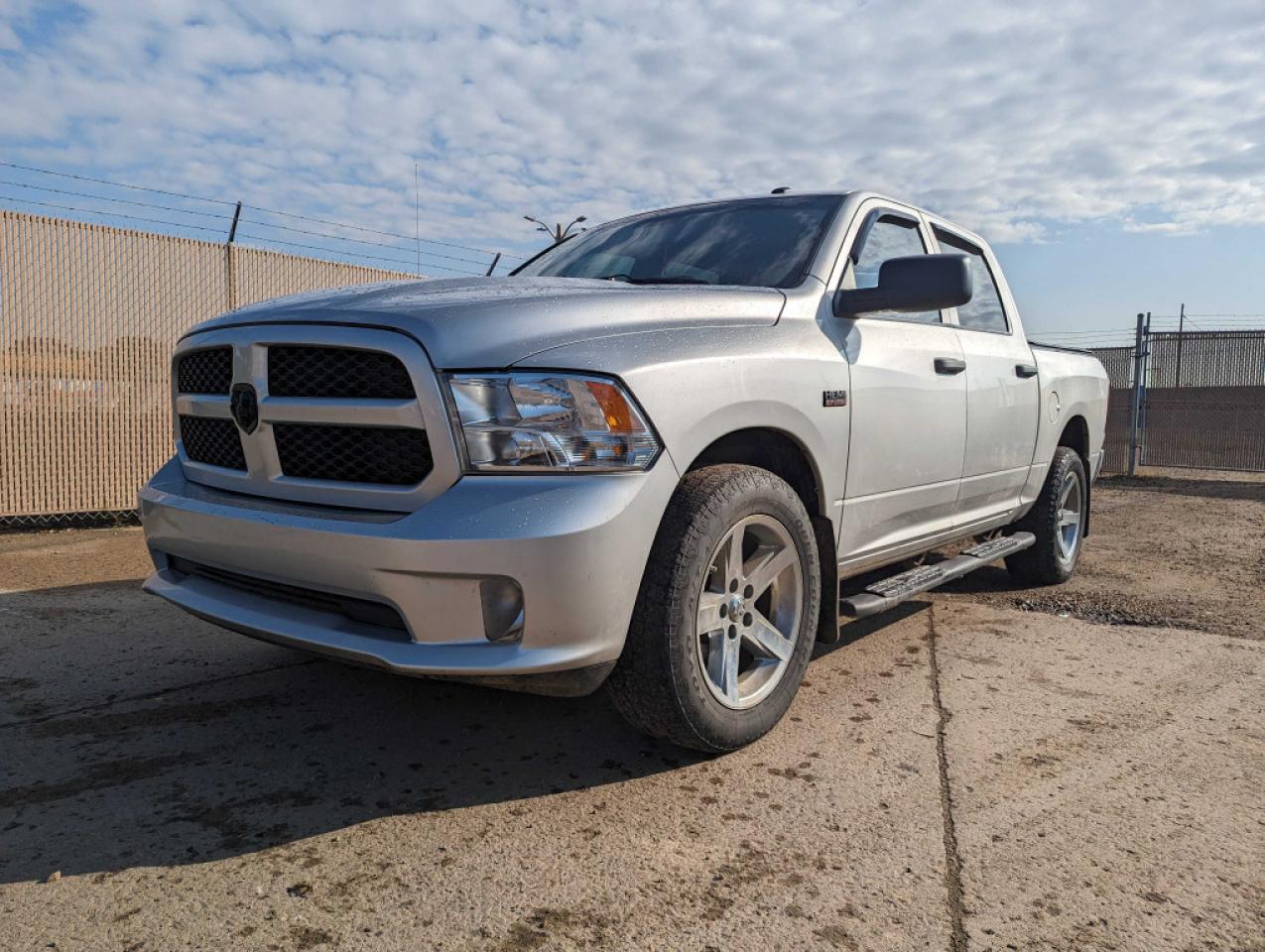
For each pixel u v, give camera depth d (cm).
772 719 278
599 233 404
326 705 313
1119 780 256
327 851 215
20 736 285
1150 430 1250
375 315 230
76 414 725
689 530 241
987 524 430
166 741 282
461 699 320
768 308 291
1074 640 400
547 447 220
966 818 232
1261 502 936
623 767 263
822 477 296
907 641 397
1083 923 188
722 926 186
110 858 211
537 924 186
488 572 211
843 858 213
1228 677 348
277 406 244
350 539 220
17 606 450
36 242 703
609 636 225
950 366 371
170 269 775
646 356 239
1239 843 222
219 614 253
